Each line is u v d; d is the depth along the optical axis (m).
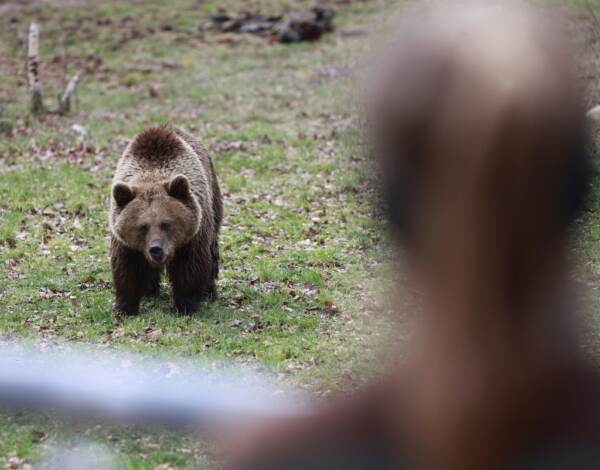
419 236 1.07
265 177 26.61
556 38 1.08
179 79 42.41
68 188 25.53
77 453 10.20
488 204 1.04
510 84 1.03
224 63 45.44
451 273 1.06
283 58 46.03
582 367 1.10
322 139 30.41
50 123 34.38
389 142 1.07
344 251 20.06
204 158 17.02
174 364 13.23
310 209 23.50
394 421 1.10
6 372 11.29
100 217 23.12
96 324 15.37
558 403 1.08
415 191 1.06
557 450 1.08
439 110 1.04
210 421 1.91
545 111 1.03
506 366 1.08
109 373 12.55
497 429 1.07
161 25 53.81
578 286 1.12
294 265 19.33
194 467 9.78
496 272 1.06
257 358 13.77
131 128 33.25
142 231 14.38
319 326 15.63
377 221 1.12
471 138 1.03
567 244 1.08
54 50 49.12
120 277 15.49
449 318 1.08
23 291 17.80
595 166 1.32
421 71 1.05
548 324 1.09
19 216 23.09
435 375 1.09
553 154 1.04
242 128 32.66
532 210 1.04
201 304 16.36
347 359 13.52
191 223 14.73
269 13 55.72
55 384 11.20
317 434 1.12
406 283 1.11
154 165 15.53
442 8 1.10
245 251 20.30
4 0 59.38
